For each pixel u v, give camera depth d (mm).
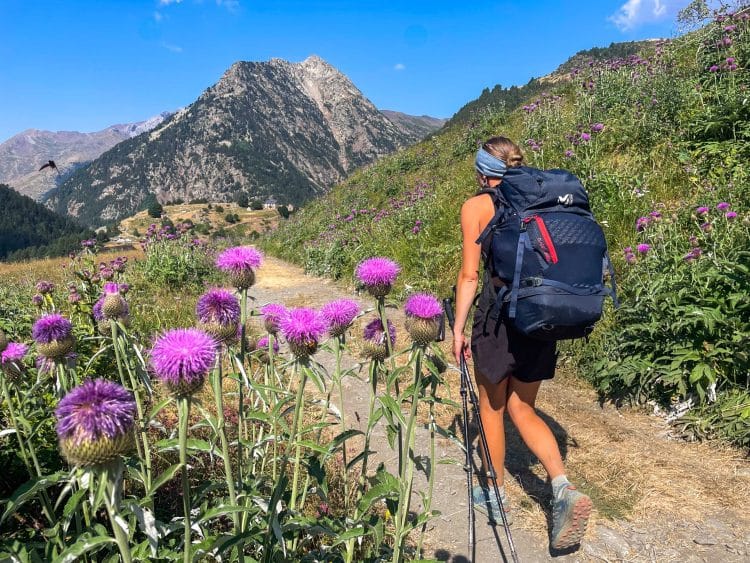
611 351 4945
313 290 11180
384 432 4320
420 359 2100
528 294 2447
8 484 2598
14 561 1633
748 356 4070
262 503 1870
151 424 2273
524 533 3076
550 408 4613
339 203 20281
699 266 4750
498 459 3072
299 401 2039
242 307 2309
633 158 8227
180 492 2863
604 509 3252
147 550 1725
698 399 4266
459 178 12297
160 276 11211
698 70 9508
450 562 2826
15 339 4043
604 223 6801
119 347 2535
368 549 2477
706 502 3264
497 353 2750
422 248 9156
